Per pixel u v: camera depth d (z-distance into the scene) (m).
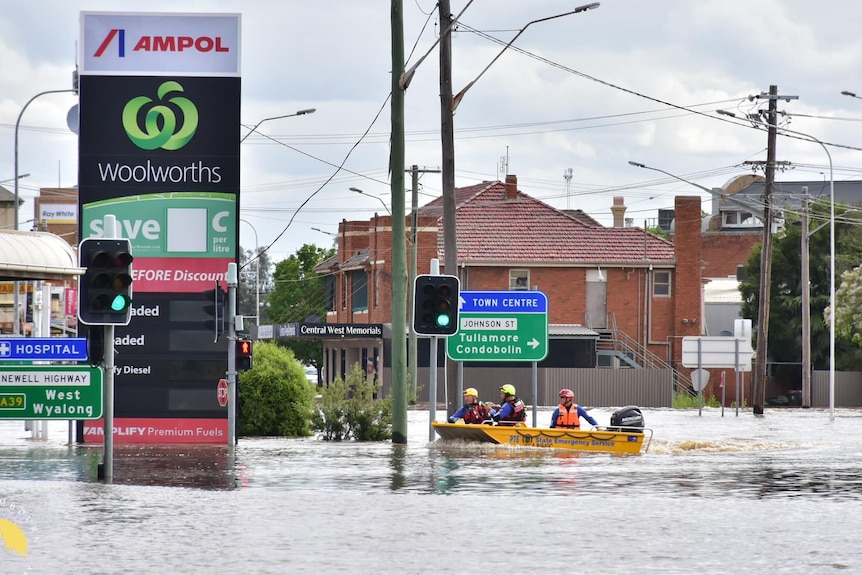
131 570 44.06
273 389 128.00
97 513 59.41
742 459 97.94
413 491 70.62
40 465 87.62
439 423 107.50
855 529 55.44
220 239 111.69
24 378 86.50
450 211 116.00
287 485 73.88
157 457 95.44
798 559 47.22
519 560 46.69
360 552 48.38
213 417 111.12
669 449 111.00
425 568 44.84
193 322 111.31
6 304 194.62
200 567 44.72
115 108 111.50
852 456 103.31
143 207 111.44
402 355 112.50
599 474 82.31
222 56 111.75
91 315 72.94
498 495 68.62
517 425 106.06
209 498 66.12
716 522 57.62
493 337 116.19
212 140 111.75
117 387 111.00
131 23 111.50
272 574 43.44
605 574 43.81
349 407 120.38
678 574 43.84
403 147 112.25
